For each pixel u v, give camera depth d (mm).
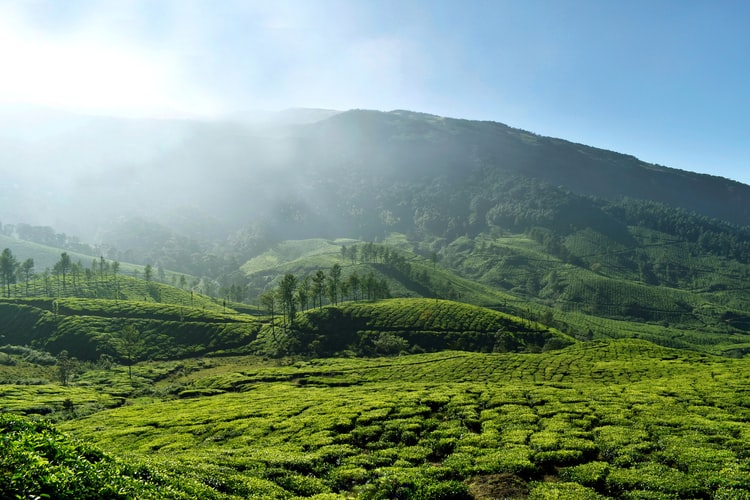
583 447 39469
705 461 34500
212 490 25719
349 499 30125
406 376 122312
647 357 121688
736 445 37500
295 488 32594
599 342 149250
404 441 46375
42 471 15523
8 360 149875
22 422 21250
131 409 87062
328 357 175375
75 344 169000
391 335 189625
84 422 75875
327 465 39156
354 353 177875
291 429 53625
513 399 59031
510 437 43594
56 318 183750
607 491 32594
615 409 50938
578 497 30422
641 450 38438
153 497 19359
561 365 114062
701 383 65750
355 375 130750
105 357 162125
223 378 133375
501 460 37281
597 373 99250
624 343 142875
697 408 50000
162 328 190250
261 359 171125
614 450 38625
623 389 64125
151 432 61750
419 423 50812
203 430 59531
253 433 54375
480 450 40781
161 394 121000
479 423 50500
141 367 157625
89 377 141250
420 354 172625
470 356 144625
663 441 39688
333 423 52812
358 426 51469
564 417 49156
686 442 38875
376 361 158000
